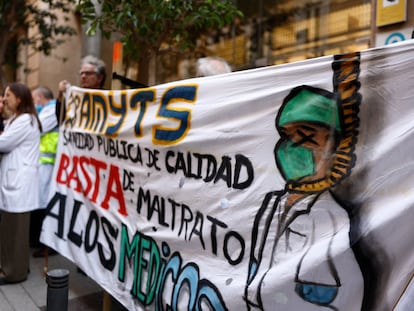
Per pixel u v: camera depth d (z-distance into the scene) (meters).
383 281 1.49
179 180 2.37
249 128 2.03
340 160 1.68
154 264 2.47
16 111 3.69
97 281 2.97
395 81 1.55
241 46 7.09
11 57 9.67
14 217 3.67
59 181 3.72
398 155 1.52
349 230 1.60
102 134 3.09
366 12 5.20
